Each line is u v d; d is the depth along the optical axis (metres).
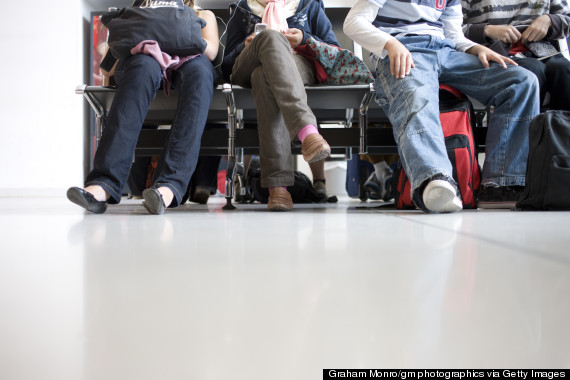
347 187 3.39
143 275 0.41
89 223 1.04
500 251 0.55
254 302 0.30
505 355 0.20
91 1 4.62
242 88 1.81
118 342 0.22
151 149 2.38
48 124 4.28
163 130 2.15
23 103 4.26
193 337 0.23
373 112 2.48
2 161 4.25
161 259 0.51
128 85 1.53
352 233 0.79
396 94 1.58
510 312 0.27
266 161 1.62
